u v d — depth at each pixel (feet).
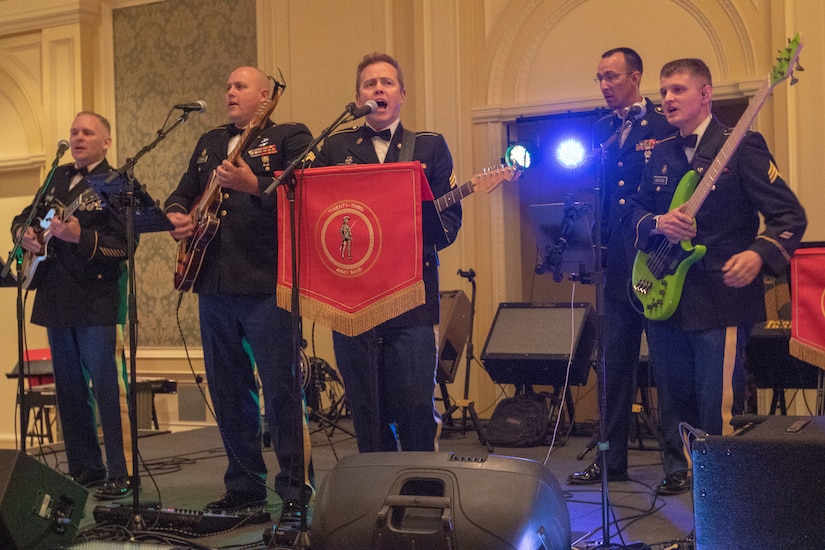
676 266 10.87
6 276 14.80
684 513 11.89
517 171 10.82
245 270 11.66
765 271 10.41
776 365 15.60
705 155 11.12
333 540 8.16
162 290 26.00
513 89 22.43
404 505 7.99
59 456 19.57
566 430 20.06
